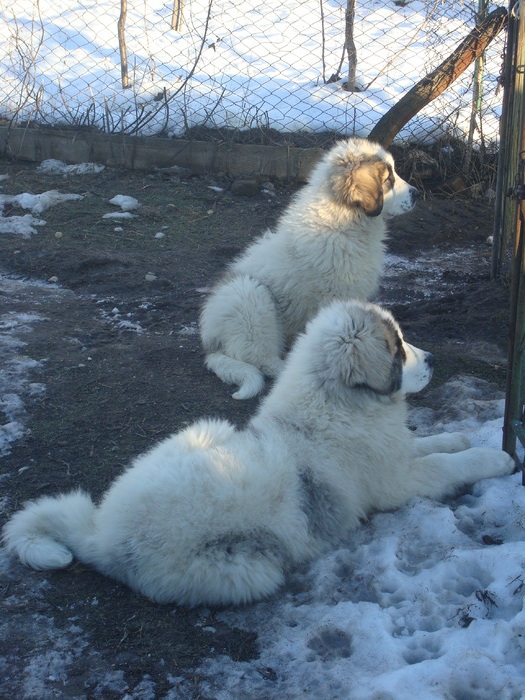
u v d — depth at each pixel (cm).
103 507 165
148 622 154
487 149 359
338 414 170
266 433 168
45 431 203
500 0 383
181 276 286
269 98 396
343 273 227
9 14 478
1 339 241
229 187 359
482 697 135
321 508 165
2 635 152
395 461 174
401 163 358
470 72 371
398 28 454
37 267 288
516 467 181
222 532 154
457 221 335
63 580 162
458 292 278
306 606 156
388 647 145
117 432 204
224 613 156
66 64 430
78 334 248
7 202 335
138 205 338
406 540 166
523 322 173
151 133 381
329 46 446
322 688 141
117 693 143
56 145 378
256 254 240
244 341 227
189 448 165
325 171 231
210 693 143
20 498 181
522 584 152
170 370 230
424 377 180
